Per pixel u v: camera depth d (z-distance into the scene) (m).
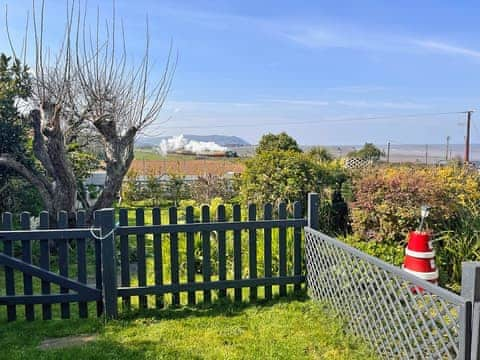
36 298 3.53
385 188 4.87
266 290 4.05
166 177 14.47
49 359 2.78
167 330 3.30
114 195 6.84
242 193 7.34
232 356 2.83
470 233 4.77
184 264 5.07
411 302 2.45
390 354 2.65
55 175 6.23
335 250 3.45
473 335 1.87
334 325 3.30
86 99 7.03
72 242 6.27
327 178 6.93
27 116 7.85
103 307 3.60
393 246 4.69
